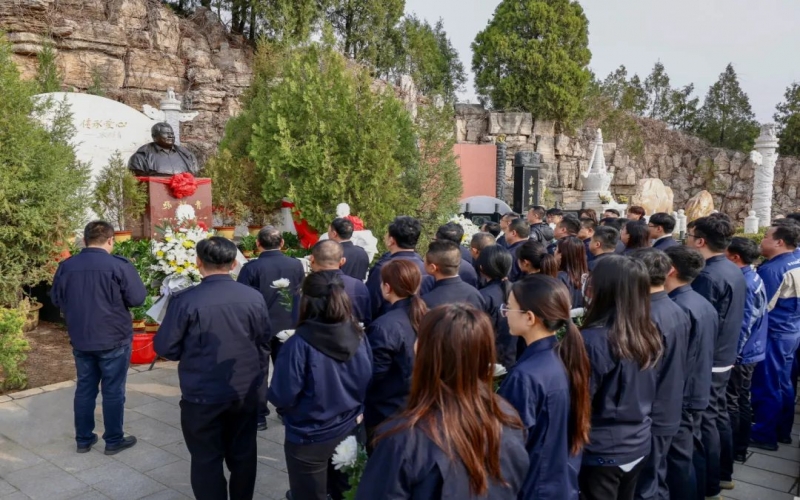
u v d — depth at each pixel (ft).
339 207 28.12
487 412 5.41
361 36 76.64
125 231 27.55
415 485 5.17
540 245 14.07
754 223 60.75
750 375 14.53
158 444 15.43
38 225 23.80
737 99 120.16
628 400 8.46
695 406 10.64
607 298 8.69
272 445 15.60
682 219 65.77
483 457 5.20
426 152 35.17
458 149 77.46
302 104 31.81
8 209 22.90
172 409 17.76
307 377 9.41
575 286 15.15
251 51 68.49
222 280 11.37
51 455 14.75
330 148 30.99
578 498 8.23
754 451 15.79
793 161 100.27
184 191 29.45
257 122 37.58
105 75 56.70
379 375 10.36
